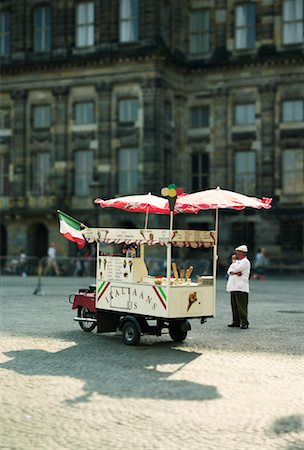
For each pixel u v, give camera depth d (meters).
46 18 63.16
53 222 62.53
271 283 49.75
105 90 60.44
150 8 58.59
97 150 61.06
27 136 63.81
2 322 24.78
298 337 21.69
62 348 19.36
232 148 61.78
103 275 21.41
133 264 20.42
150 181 58.72
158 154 58.97
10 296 36.00
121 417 12.51
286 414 12.81
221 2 62.00
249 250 61.25
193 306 20.03
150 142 58.75
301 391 14.52
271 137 60.44
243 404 13.45
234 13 61.69
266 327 24.12
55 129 62.59
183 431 11.76
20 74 63.78
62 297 35.47
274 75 60.34
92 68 60.94
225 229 61.56
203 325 24.64
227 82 61.84
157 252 59.06
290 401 13.72
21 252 60.03
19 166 63.78
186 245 19.83
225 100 61.84
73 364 17.09
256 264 54.22
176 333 20.78
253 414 12.78
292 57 59.44
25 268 56.00
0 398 13.79
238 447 11.01
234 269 23.97
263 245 60.31
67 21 62.00
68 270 55.44
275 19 60.28
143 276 20.55
